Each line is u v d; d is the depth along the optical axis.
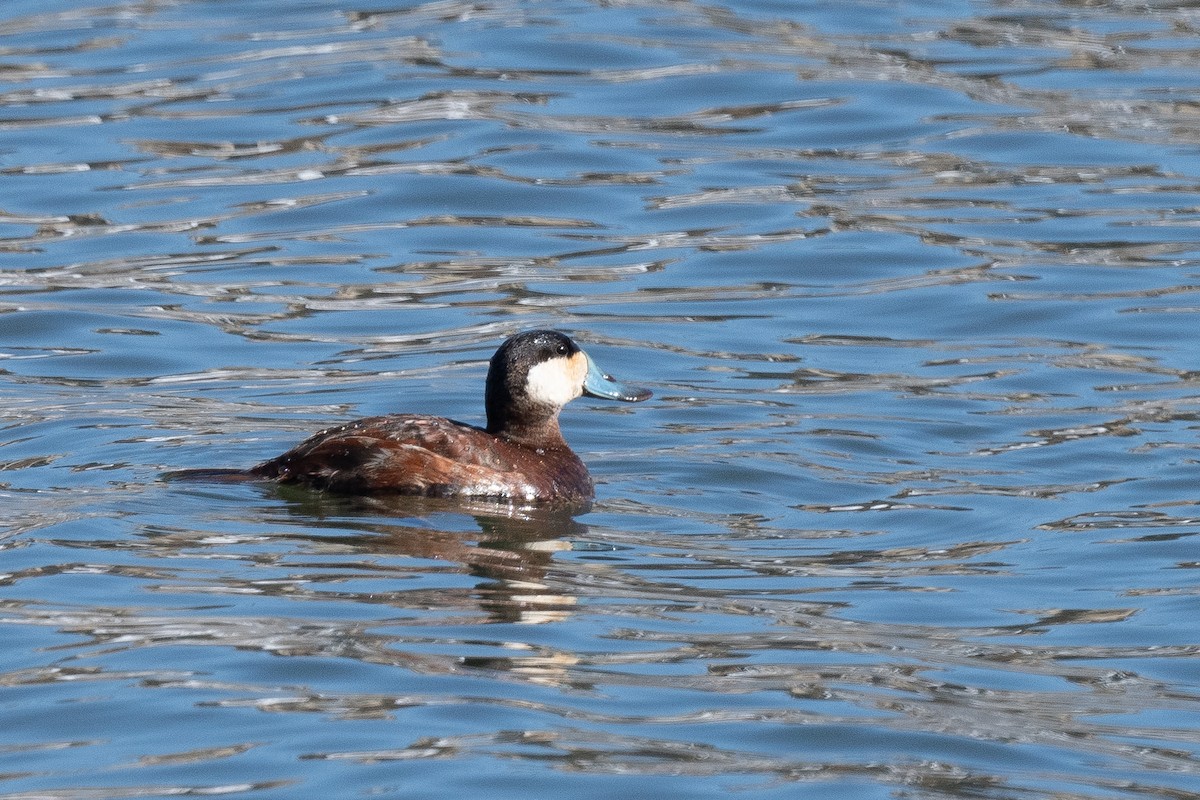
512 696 8.95
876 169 21.02
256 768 8.11
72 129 21.58
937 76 23.64
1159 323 16.84
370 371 15.62
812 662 9.61
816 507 12.48
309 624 9.80
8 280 17.66
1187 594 10.86
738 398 14.99
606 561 11.17
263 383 15.28
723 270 18.33
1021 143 21.58
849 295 17.70
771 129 22.14
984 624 10.34
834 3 26.62
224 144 21.34
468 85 23.25
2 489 12.18
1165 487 12.87
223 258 18.42
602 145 21.48
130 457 13.07
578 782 8.05
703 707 8.93
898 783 8.19
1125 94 22.89
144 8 26.41
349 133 21.64
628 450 13.63
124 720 8.59
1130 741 8.78
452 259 18.56
